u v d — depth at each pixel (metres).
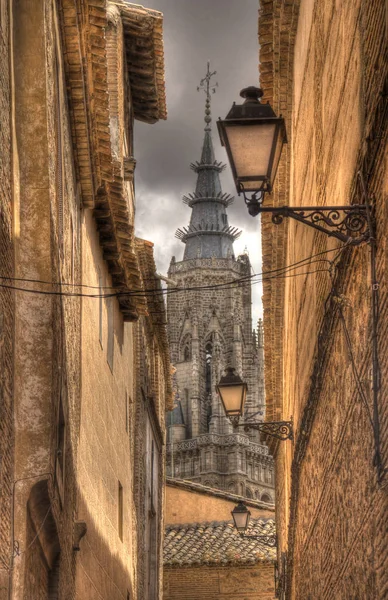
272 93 17.03
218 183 139.25
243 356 128.50
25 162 10.97
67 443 12.77
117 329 19.98
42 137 10.94
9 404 9.60
